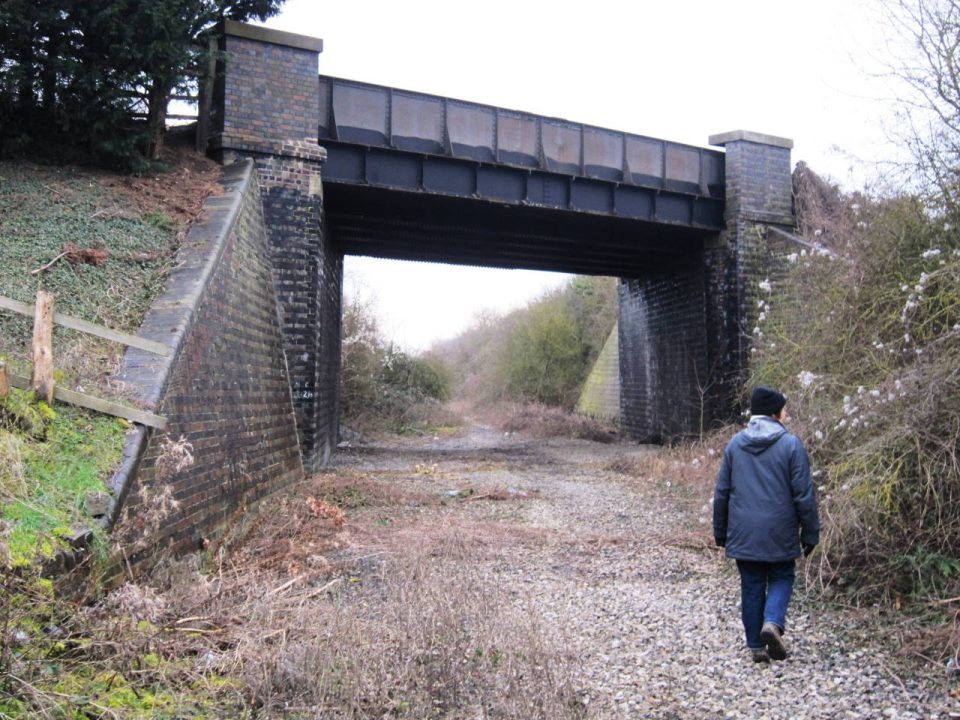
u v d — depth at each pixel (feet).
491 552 24.52
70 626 11.98
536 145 52.08
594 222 56.80
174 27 34.50
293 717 11.64
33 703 10.09
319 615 15.42
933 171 26.13
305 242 41.19
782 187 60.54
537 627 14.51
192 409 22.49
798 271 34.99
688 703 12.80
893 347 24.20
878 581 17.38
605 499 36.63
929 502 17.11
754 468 14.92
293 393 40.14
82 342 21.84
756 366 40.78
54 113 33.58
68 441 16.48
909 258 25.86
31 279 24.67
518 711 11.62
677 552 24.58
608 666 14.58
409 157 47.93
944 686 12.94
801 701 12.73
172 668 12.50
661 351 70.49
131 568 16.06
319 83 45.32
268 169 40.88
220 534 23.20
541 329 116.37
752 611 14.84
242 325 30.81
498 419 107.96
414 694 12.39
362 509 32.14
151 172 36.35
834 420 22.94
